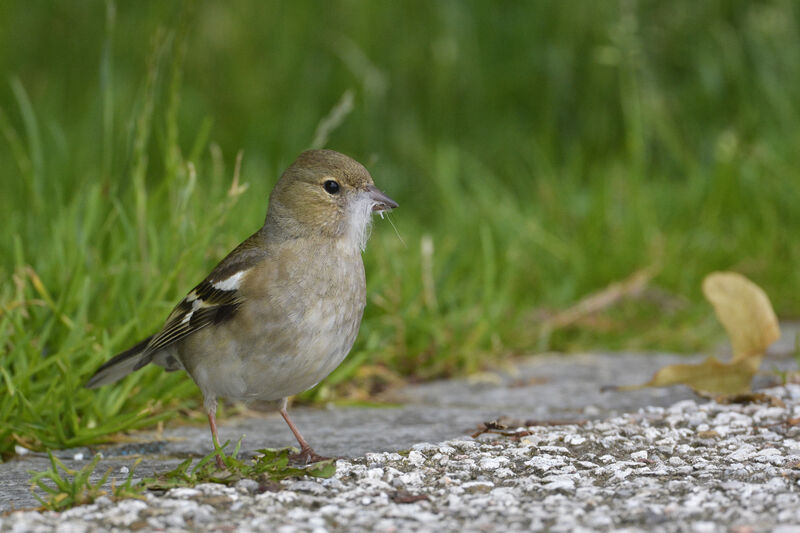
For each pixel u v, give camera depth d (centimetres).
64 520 575
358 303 768
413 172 1664
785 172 1509
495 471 671
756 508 568
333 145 1689
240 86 1728
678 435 759
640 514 568
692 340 1212
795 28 1705
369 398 988
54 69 1714
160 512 580
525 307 1228
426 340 1088
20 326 837
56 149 1392
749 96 1666
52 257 937
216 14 1778
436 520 570
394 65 1741
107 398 851
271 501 605
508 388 1016
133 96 1595
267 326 732
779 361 1084
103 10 1780
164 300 936
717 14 1731
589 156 1675
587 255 1375
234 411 921
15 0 1758
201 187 1143
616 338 1221
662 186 1545
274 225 764
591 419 845
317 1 1772
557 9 1733
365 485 641
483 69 1736
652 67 1717
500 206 1448
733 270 1393
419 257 1176
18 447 785
